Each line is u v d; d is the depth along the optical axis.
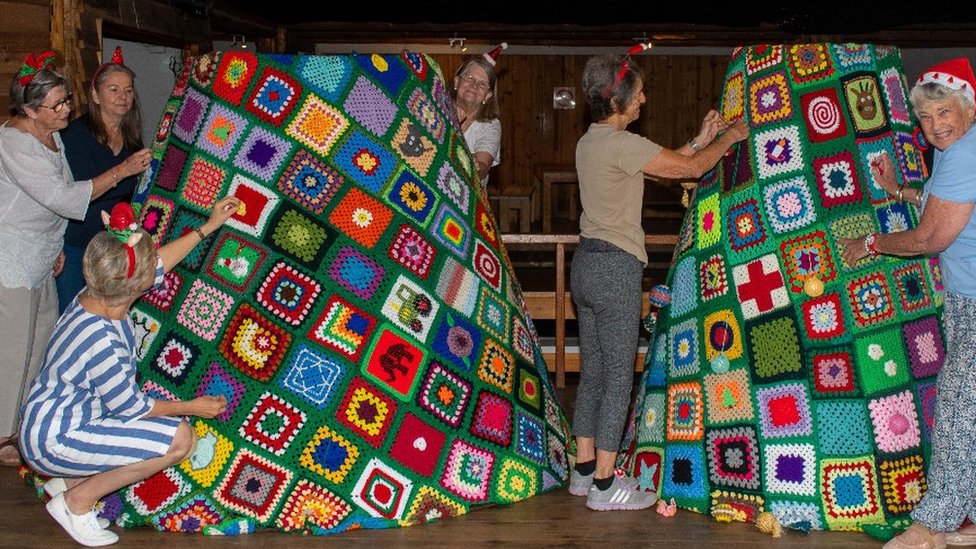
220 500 3.42
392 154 3.74
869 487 3.31
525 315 4.17
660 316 3.84
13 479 4.02
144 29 6.55
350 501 3.44
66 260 4.14
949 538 3.22
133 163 3.79
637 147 3.39
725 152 3.51
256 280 3.50
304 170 3.60
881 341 3.37
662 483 3.65
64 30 5.39
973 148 2.91
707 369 3.57
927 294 3.45
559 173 9.95
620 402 3.56
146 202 3.74
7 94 5.28
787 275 3.43
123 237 3.15
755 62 3.58
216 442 3.42
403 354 3.57
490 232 4.07
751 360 3.46
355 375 3.50
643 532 3.37
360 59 3.76
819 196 3.44
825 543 3.23
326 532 3.40
